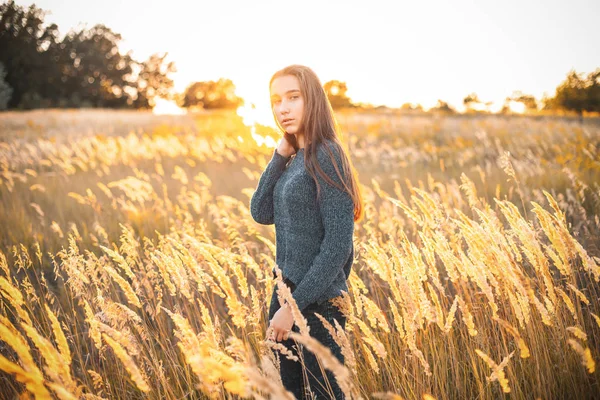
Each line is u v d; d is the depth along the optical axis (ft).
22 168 39.47
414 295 6.60
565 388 7.39
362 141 54.80
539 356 7.49
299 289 5.85
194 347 5.20
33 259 15.39
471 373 8.14
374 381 7.38
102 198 25.68
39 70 202.18
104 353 8.93
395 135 60.70
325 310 6.38
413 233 13.58
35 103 189.98
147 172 36.63
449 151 44.42
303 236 6.30
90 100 218.18
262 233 16.78
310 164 6.08
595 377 7.29
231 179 31.32
